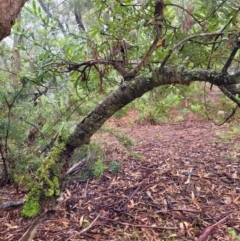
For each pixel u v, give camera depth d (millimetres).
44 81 1922
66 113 2959
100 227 2270
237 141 4305
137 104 4316
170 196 2742
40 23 1766
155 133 5148
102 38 1837
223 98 3043
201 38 1594
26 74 1840
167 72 1449
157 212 2490
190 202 2650
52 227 2227
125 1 1614
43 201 1661
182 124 5656
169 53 1407
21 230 2100
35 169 2734
